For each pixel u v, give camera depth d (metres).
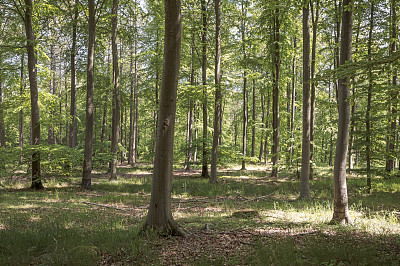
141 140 46.50
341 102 7.34
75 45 18.06
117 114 18.48
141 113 31.53
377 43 15.08
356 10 8.25
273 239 5.72
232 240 5.88
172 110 6.25
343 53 7.31
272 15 17.88
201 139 19.97
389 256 4.57
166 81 6.15
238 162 32.84
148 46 22.28
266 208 9.62
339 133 7.34
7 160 12.39
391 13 14.97
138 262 4.68
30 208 8.84
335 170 7.38
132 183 16.06
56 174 14.42
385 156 11.63
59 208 9.03
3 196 11.06
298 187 14.65
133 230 6.42
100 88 21.52
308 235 6.07
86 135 14.21
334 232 6.39
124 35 18.89
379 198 10.98
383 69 5.17
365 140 11.65
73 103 18.70
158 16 19.86
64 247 5.20
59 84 32.91
